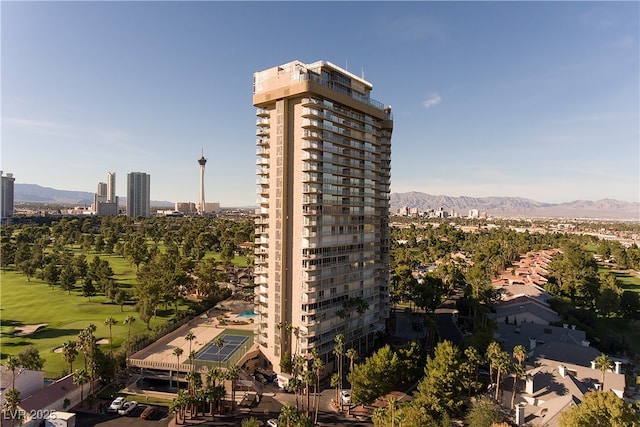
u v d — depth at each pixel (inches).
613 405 2541.8
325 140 4047.7
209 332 5068.9
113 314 5718.5
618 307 6107.3
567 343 4180.6
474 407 3053.6
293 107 4018.2
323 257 4057.6
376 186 4972.9
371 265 4817.9
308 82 3794.3
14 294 6638.8
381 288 5187.0
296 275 3976.4
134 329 5103.3
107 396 3540.8
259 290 4320.9
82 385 3447.3
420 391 3383.4
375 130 4879.4
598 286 6786.4
